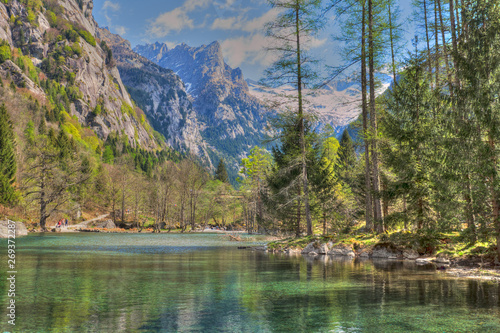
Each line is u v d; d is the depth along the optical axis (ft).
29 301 26.94
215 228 287.69
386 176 77.00
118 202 296.71
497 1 43.62
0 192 183.83
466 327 20.63
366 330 20.15
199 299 28.30
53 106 485.56
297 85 85.71
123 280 37.68
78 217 271.90
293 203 106.63
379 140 69.41
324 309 25.08
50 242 105.81
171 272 44.45
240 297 29.17
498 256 47.09
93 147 494.59
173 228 270.26
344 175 118.93
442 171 50.96
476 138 44.73
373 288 33.19
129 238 142.92
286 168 92.73
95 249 83.92
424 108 57.93
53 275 40.88
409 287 33.60
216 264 54.34
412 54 61.00
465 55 46.19
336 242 76.38
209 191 275.39
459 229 53.62
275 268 48.91
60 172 210.18
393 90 64.49
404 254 64.18
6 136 200.75
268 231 132.16
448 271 44.93
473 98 44.09
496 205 45.42
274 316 23.20
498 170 43.29
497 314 23.53
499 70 42.60
